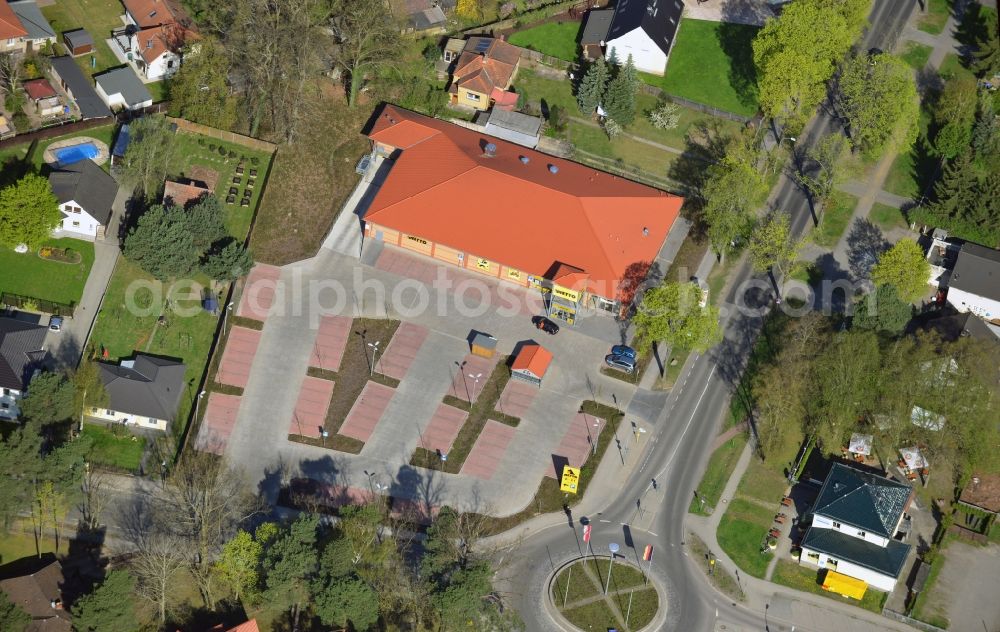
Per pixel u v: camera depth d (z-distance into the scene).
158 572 146.50
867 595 162.00
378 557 152.12
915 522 169.88
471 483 167.88
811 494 171.12
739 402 179.62
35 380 158.25
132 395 166.38
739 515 168.25
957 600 162.12
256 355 177.62
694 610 158.00
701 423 177.25
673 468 172.25
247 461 166.38
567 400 177.88
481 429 173.50
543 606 156.25
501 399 177.00
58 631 144.00
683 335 171.00
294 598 149.75
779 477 172.50
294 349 178.88
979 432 169.88
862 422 175.75
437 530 149.25
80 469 156.12
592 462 171.75
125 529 158.00
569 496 168.00
